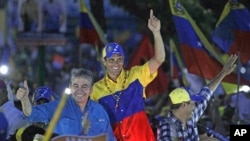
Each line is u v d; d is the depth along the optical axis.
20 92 12.91
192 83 22.09
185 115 13.88
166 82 21.56
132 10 28.05
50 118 13.16
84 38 23.97
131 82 14.16
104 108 13.91
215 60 19.78
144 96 14.34
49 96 15.73
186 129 13.88
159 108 22.83
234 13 20.11
